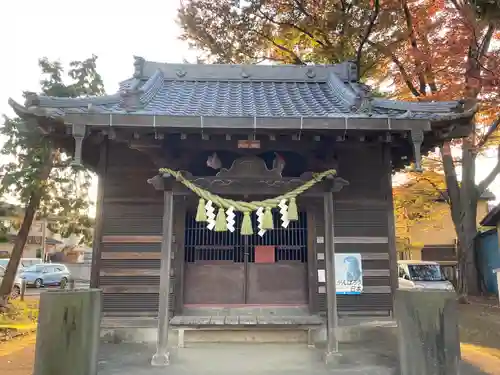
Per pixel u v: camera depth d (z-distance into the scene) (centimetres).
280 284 670
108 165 713
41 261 3256
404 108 632
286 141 598
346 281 689
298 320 603
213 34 1592
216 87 813
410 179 2038
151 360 566
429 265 1817
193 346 652
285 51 1695
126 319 673
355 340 671
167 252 577
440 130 618
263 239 683
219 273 670
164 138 587
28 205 1305
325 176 583
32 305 1583
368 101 600
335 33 1442
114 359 575
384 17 1326
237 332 679
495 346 846
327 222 587
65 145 721
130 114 533
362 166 725
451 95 1316
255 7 1515
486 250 2092
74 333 455
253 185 585
